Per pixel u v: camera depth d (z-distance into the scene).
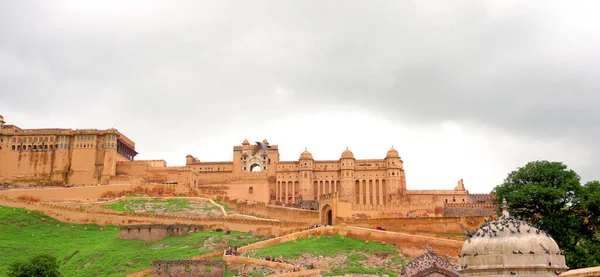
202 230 101.94
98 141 153.50
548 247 25.61
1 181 150.12
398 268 76.25
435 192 142.25
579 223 69.44
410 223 95.25
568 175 74.75
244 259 76.19
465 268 26.84
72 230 107.06
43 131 154.62
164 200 131.50
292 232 98.81
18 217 108.88
